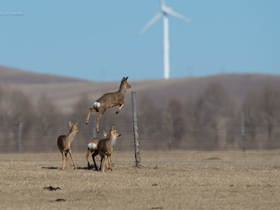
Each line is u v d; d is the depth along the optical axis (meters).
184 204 52.06
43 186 61.16
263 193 57.97
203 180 66.38
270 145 174.00
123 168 78.25
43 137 172.25
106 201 53.34
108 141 73.44
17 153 128.25
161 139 171.38
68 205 51.44
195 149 161.50
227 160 104.62
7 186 61.09
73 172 72.50
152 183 63.81
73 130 75.81
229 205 51.78
